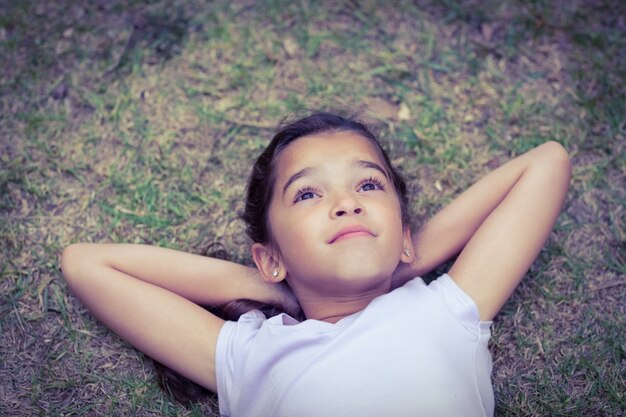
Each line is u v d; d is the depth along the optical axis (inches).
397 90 113.3
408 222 91.0
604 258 98.4
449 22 120.2
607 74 113.7
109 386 89.1
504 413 87.8
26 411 86.9
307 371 76.0
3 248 98.2
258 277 90.7
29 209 101.4
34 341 91.7
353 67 115.3
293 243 80.4
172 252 90.0
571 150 107.6
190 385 87.7
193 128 109.0
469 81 114.3
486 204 91.7
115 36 117.2
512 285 84.9
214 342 82.4
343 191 80.8
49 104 110.4
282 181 84.0
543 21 119.6
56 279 96.0
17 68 113.3
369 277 78.1
